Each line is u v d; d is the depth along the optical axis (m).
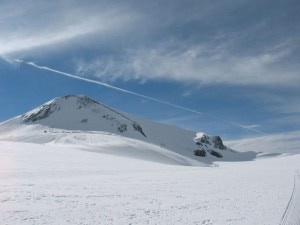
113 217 13.58
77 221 12.53
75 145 117.38
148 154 117.12
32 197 16.44
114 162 56.09
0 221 11.77
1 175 25.64
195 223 13.27
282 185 27.89
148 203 17.22
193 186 25.78
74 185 22.20
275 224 13.23
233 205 17.55
